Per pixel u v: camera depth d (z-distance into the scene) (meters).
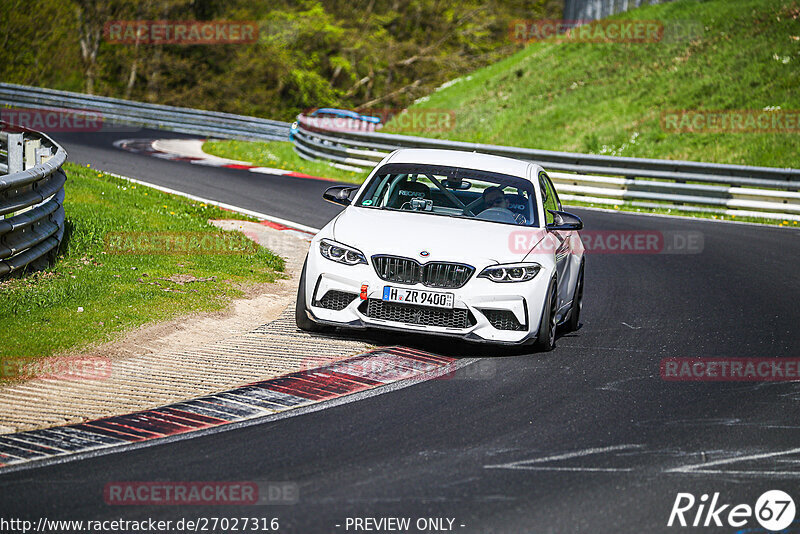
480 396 22.56
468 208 28.83
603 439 19.75
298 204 58.84
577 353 27.41
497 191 29.27
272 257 39.06
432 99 137.12
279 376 23.55
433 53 195.12
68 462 17.50
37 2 172.88
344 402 21.70
